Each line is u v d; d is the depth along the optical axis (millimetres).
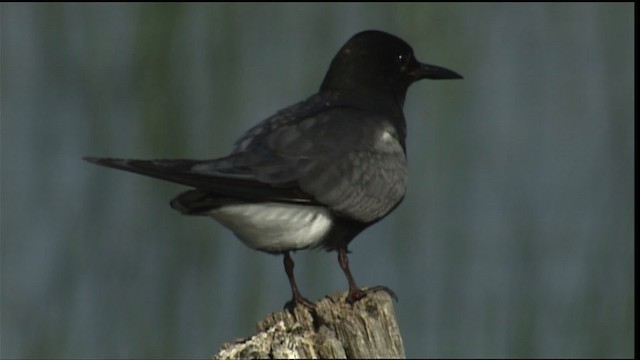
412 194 17953
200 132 18000
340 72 13531
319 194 11797
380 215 12406
